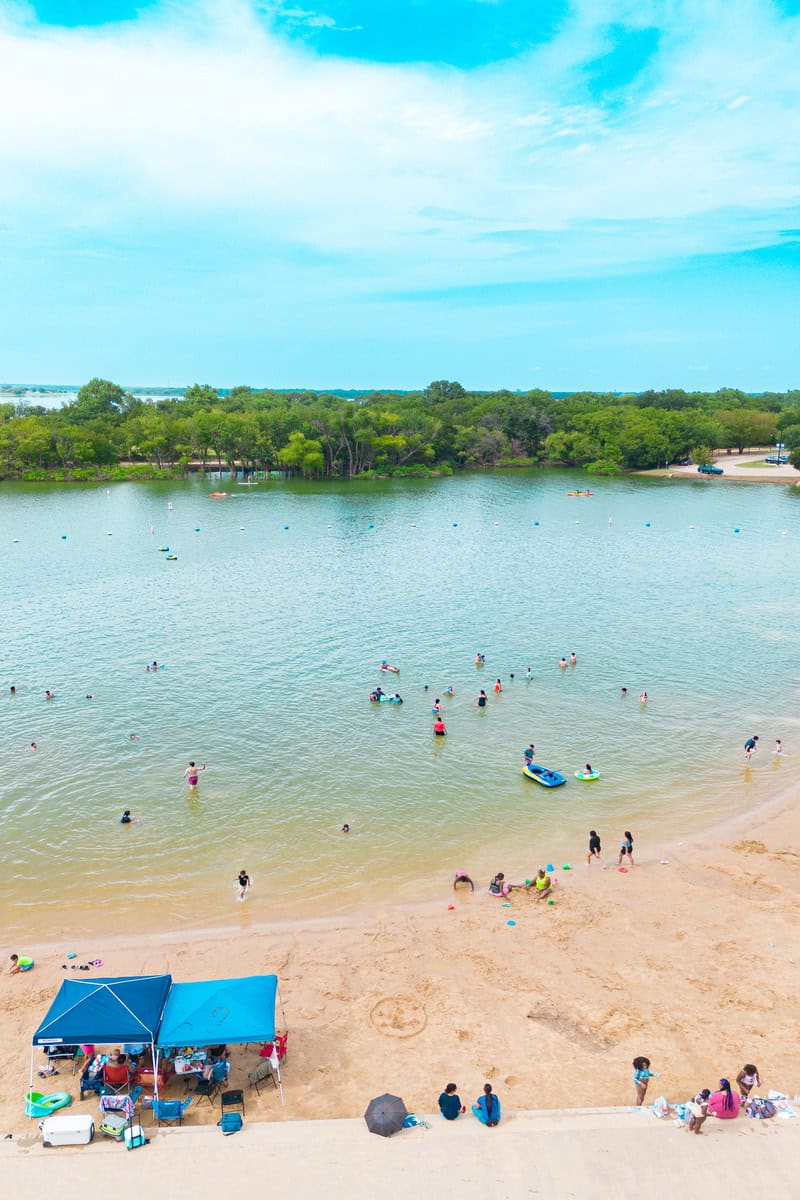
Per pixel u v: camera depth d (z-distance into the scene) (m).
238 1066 27.73
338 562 116.69
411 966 33.41
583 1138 23.92
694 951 34.16
